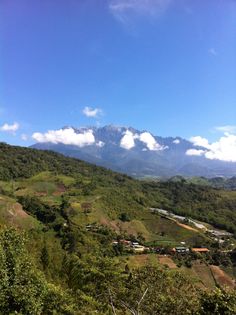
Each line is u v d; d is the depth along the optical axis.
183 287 39.41
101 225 187.50
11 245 38.22
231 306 32.59
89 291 42.00
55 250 106.62
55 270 82.12
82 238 152.75
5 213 167.12
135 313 36.31
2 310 34.16
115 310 39.41
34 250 90.88
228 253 167.12
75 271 49.12
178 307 36.56
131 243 172.38
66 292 46.59
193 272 138.38
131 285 39.38
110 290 39.94
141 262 134.38
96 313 39.91
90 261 45.75
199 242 187.75
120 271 41.81
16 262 36.97
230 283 134.00
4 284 34.88
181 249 165.88
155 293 38.25
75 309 42.34
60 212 190.75
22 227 159.62
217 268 146.62
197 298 37.19
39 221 175.38
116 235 180.75
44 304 41.94
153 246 173.00
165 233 199.75
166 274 40.44
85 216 194.00
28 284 36.59
